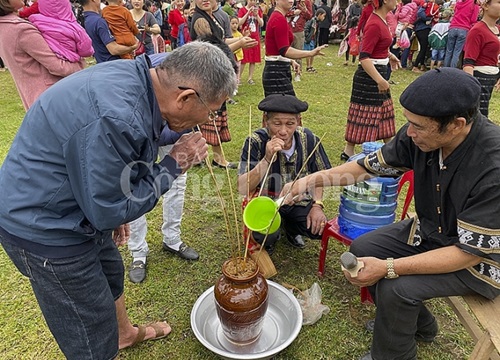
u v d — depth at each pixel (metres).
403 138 1.76
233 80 1.34
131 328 1.98
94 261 1.45
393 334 1.68
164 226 2.60
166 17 10.20
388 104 3.89
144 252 2.51
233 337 1.87
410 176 2.65
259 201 1.83
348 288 2.40
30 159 1.24
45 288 1.39
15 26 2.28
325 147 4.43
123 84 1.24
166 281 2.45
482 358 1.50
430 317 1.92
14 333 2.09
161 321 2.17
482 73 3.52
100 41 3.13
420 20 8.15
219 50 1.33
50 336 2.08
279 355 1.97
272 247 2.69
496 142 1.45
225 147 4.39
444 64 7.54
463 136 1.48
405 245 1.90
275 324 2.10
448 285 1.58
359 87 3.82
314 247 2.79
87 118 1.16
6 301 2.31
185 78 1.26
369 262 1.61
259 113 5.53
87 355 1.53
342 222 2.29
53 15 2.41
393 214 2.27
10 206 1.27
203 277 2.49
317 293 2.25
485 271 1.52
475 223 1.42
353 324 2.15
